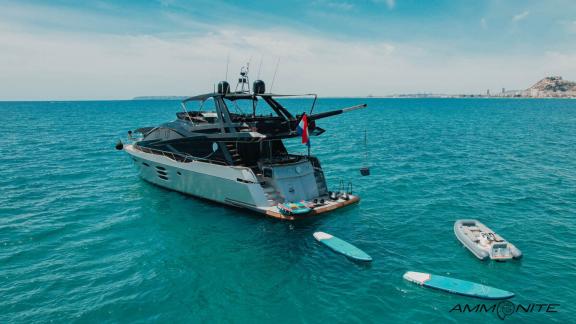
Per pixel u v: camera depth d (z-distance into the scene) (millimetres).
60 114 100438
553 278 10523
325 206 15305
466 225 14164
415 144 37656
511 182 21281
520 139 41906
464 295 9633
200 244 12969
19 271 10992
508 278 10555
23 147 35469
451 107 156750
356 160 28438
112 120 75812
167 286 10227
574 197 18281
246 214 15750
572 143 38312
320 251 12367
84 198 18438
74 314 8922
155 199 18203
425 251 12344
